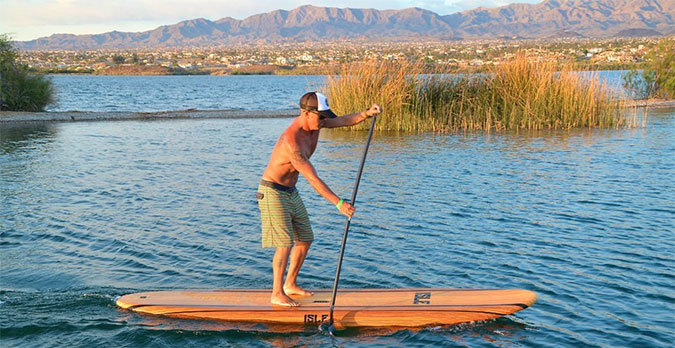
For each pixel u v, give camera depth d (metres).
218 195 11.46
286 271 7.05
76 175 13.69
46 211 10.13
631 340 5.31
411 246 8.01
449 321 5.66
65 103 45.12
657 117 26.22
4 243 8.26
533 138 19.50
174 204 10.69
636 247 7.91
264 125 26.05
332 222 9.28
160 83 95.50
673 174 12.98
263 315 5.71
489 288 6.50
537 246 7.98
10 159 16.17
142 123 27.12
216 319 5.77
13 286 6.61
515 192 11.33
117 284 6.68
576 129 21.95
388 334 5.50
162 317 5.83
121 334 5.46
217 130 23.94
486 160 15.16
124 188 12.16
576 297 6.26
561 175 13.02
